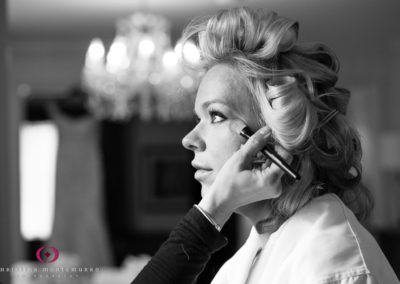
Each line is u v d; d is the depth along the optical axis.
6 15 1.94
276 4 5.44
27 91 7.13
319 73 0.97
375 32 6.71
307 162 0.94
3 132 1.88
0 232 1.84
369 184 7.46
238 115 0.96
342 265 0.85
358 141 1.01
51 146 7.59
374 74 7.30
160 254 0.89
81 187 7.53
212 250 0.90
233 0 5.07
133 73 4.66
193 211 0.90
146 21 4.74
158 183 8.00
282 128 0.91
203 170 0.99
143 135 7.98
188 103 4.50
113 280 4.67
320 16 5.94
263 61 0.96
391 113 7.33
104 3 5.43
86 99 7.38
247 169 0.93
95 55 4.63
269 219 0.98
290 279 0.87
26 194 7.54
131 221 7.97
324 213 0.92
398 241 6.60
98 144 7.72
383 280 0.87
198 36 1.05
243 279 1.00
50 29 6.38
